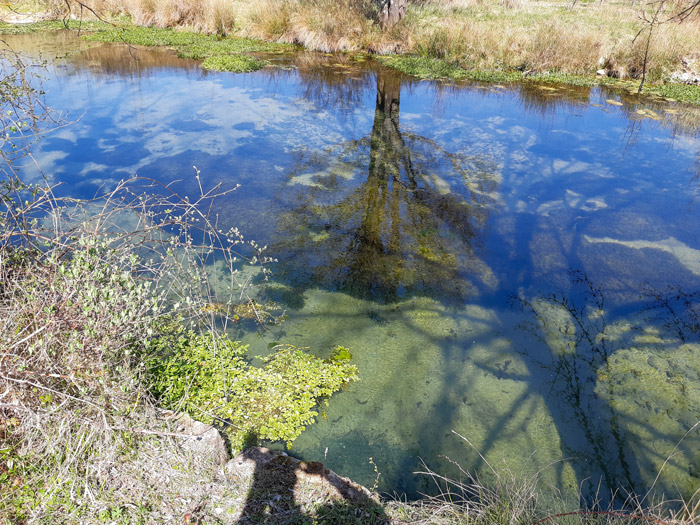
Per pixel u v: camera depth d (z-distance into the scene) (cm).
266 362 405
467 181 739
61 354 275
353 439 346
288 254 556
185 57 1335
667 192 718
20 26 1543
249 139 862
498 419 370
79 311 283
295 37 1526
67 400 259
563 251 576
